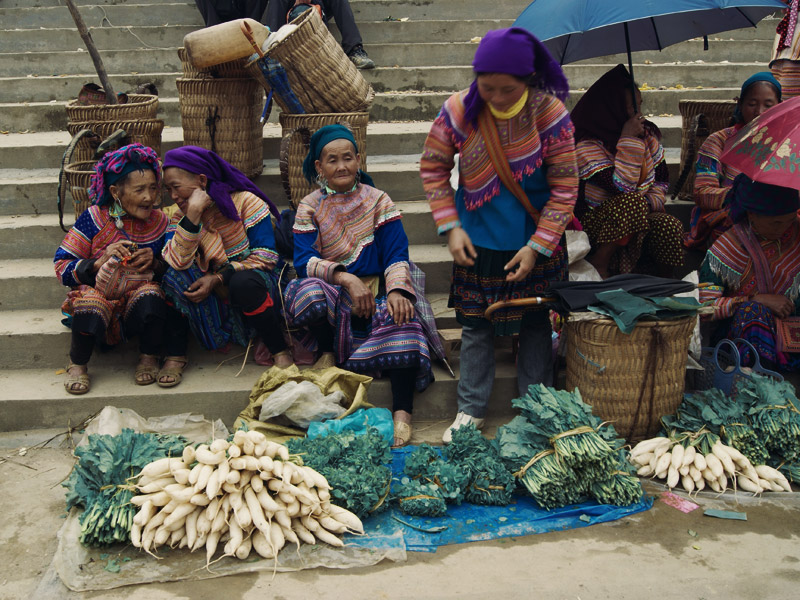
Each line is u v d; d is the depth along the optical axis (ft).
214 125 14.66
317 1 20.44
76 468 9.70
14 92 21.02
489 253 10.71
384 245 12.08
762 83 13.29
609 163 13.14
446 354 12.78
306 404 11.07
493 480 9.84
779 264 12.41
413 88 21.39
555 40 14.62
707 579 8.48
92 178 11.78
